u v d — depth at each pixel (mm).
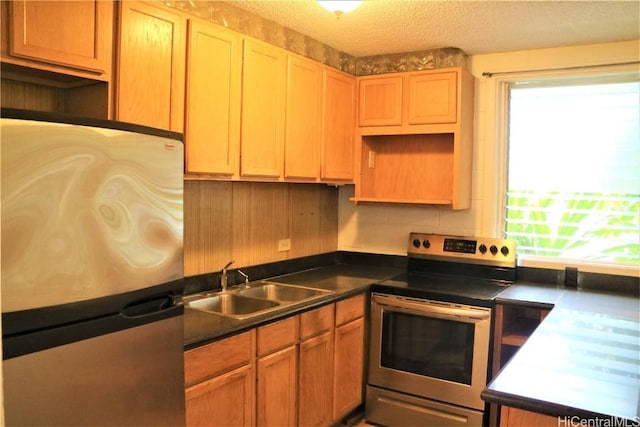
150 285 1572
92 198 1383
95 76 1802
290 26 2793
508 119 3354
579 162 3178
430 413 2934
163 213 1619
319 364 2686
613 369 1532
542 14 2545
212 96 2283
